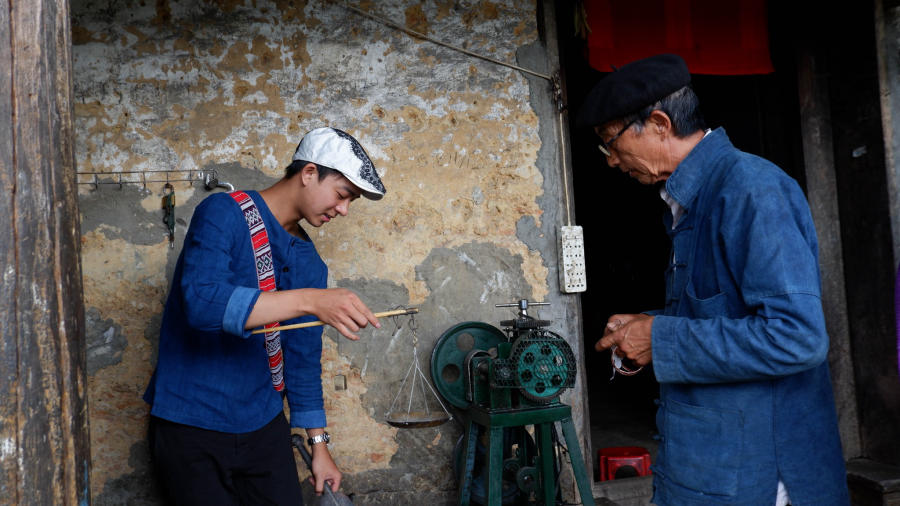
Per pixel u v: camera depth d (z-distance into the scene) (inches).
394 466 108.0
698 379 50.1
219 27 103.0
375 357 107.3
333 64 106.8
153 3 101.0
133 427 99.6
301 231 80.7
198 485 70.3
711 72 121.0
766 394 49.9
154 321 100.0
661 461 55.3
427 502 108.7
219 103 102.8
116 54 100.0
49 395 38.7
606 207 273.7
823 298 129.0
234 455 71.6
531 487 95.8
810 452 50.3
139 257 100.0
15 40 38.0
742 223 49.1
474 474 104.3
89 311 98.6
